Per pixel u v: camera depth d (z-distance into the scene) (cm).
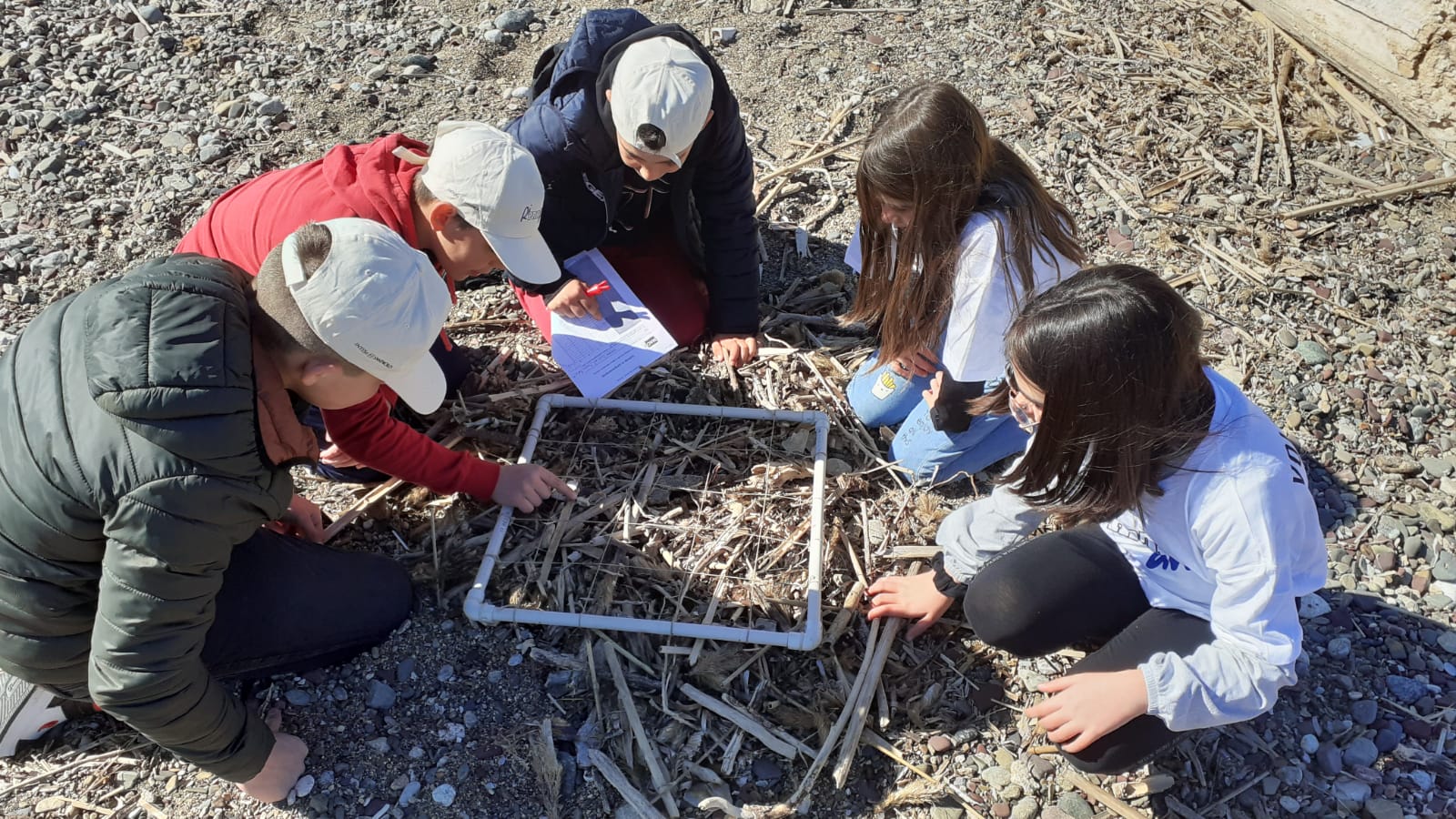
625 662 245
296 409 211
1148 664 198
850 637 253
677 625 239
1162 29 448
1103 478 184
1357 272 348
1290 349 324
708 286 316
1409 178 379
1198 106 410
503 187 224
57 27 423
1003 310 238
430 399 217
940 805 225
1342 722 238
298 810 220
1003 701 243
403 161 244
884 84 421
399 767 227
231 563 219
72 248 340
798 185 381
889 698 242
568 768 229
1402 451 298
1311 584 195
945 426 266
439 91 409
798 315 335
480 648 246
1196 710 194
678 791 226
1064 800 226
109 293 174
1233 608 189
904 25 452
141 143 379
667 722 236
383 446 241
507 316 332
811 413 287
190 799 222
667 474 284
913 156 228
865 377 303
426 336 192
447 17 446
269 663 228
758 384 310
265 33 433
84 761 227
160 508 165
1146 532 204
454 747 230
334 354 181
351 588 237
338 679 239
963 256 238
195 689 185
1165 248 355
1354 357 322
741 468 286
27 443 169
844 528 276
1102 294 172
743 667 242
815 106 414
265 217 238
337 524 266
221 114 392
